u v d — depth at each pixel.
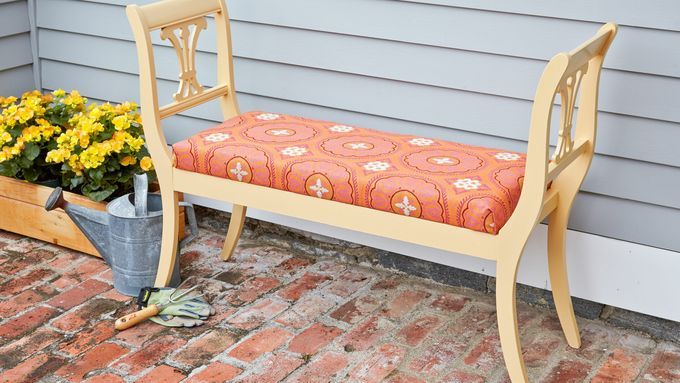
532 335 2.78
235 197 2.67
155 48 3.38
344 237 3.20
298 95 3.16
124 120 3.10
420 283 3.10
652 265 2.71
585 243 2.80
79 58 3.58
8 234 3.39
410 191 2.36
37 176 3.23
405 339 2.73
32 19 3.62
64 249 3.28
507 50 2.73
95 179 3.08
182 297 2.84
